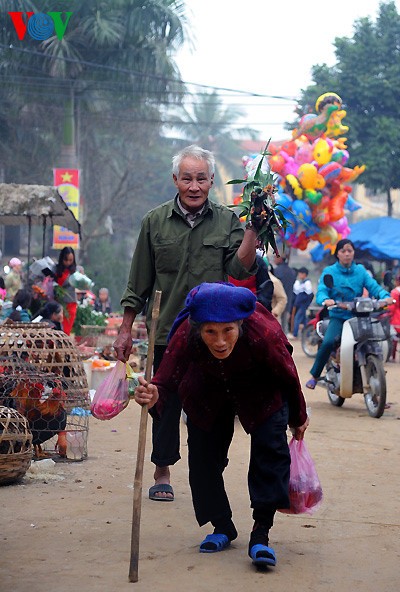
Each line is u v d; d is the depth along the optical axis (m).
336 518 5.53
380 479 6.68
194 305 4.18
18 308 10.98
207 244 5.69
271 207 4.97
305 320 23.22
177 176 5.71
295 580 4.33
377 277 23.47
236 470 6.86
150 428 8.94
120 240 46.88
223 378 4.45
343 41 34.28
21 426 6.59
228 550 4.80
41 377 6.98
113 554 4.68
